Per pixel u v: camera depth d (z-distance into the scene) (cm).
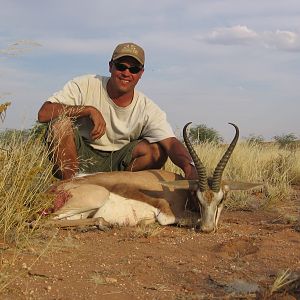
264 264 177
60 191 229
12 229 194
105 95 271
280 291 150
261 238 213
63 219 230
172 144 270
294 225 249
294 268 173
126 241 206
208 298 144
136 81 266
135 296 144
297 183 444
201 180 237
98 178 246
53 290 146
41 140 231
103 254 184
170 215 247
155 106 280
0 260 166
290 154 491
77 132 271
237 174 400
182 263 176
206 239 216
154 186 249
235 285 155
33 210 208
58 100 268
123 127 274
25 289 145
